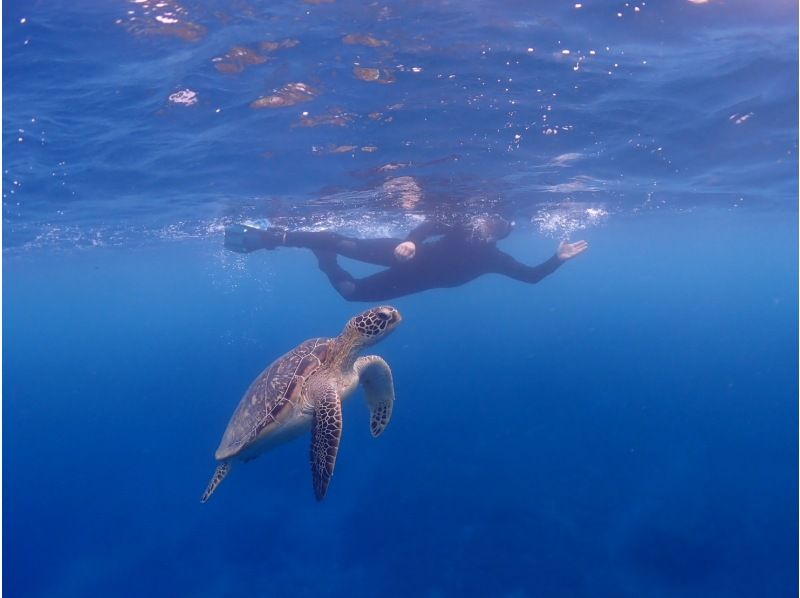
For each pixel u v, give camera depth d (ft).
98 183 47.80
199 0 22.22
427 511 47.96
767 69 30.17
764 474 50.37
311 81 29.12
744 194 71.46
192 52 26.11
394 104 32.07
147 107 31.81
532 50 26.94
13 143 36.04
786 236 146.00
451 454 60.13
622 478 51.49
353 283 41.32
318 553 44.24
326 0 22.41
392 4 22.81
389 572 40.50
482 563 39.81
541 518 44.91
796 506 43.68
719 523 42.57
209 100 31.09
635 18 24.71
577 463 55.57
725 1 23.68
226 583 42.29
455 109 33.14
